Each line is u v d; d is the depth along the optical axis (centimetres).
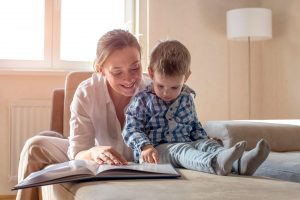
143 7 374
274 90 391
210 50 394
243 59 404
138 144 143
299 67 359
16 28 353
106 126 172
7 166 343
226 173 119
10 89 345
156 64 151
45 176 109
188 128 161
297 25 361
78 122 163
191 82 389
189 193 93
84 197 98
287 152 216
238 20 349
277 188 99
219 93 397
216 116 397
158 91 155
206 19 393
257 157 120
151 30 374
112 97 172
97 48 157
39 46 358
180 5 384
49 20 358
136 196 90
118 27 373
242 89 404
